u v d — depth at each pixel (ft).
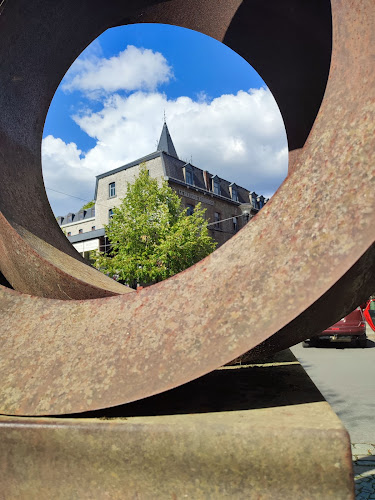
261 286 3.52
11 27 6.75
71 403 3.60
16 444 3.50
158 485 3.16
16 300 4.83
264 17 8.95
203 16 9.86
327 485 2.86
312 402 3.75
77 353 4.00
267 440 2.99
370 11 3.68
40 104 8.67
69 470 3.37
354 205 3.30
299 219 3.62
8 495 3.48
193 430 3.15
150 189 63.57
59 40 8.35
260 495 2.95
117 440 3.28
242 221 111.96
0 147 7.30
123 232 60.95
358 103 3.64
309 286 3.25
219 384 4.67
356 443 9.84
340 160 3.56
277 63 9.75
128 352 3.79
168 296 4.08
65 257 8.05
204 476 3.08
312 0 7.80
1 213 6.00
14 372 4.03
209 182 109.19
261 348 3.78
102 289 6.74
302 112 9.89
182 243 60.59
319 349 27.02
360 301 3.99
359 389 15.34
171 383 3.41
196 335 3.60
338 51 4.04
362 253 3.08
